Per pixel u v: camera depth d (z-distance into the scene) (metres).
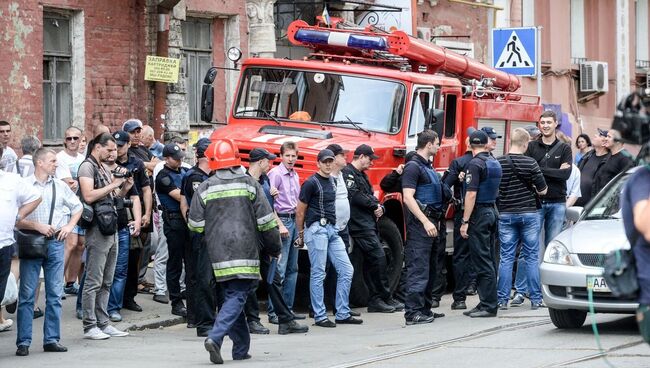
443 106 38.78
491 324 30.92
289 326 30.73
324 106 37.19
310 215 32.03
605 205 30.27
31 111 40.66
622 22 80.62
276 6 52.28
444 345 27.39
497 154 41.69
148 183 33.09
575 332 28.59
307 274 37.47
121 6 43.91
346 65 37.44
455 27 64.50
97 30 43.12
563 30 74.62
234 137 35.69
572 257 28.11
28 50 40.53
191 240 31.28
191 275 31.53
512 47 51.00
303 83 37.50
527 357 25.06
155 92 45.22
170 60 45.00
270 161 34.19
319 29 39.34
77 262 34.50
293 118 37.31
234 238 25.55
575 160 46.94
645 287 16.17
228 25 49.19
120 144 32.06
